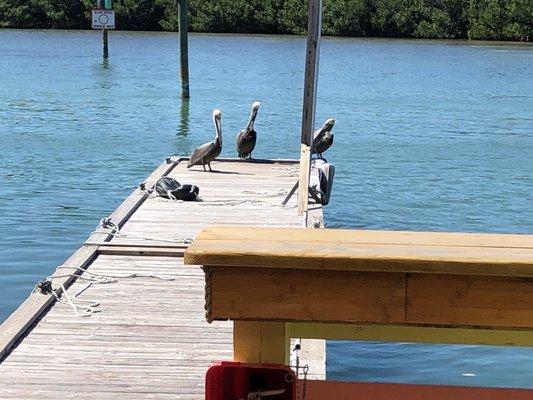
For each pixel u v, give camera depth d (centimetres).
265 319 268
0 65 3981
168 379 507
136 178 1495
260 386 283
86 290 679
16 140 1889
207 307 269
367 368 681
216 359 541
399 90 3334
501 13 6475
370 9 6662
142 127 2166
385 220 1250
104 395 482
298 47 5522
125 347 557
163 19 6712
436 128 2291
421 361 698
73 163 1622
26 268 954
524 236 291
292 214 1005
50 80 3356
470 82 3747
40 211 1232
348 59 4853
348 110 2634
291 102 2806
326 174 1083
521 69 4438
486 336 295
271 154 1794
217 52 5059
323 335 298
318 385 315
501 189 1493
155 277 722
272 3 6681
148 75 3644
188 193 1075
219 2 6669
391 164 1706
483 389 315
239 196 1109
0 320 781
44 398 475
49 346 555
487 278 261
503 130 2298
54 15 6706
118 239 845
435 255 259
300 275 265
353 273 264
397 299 264
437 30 6606
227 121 2311
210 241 276
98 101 2694
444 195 1430
